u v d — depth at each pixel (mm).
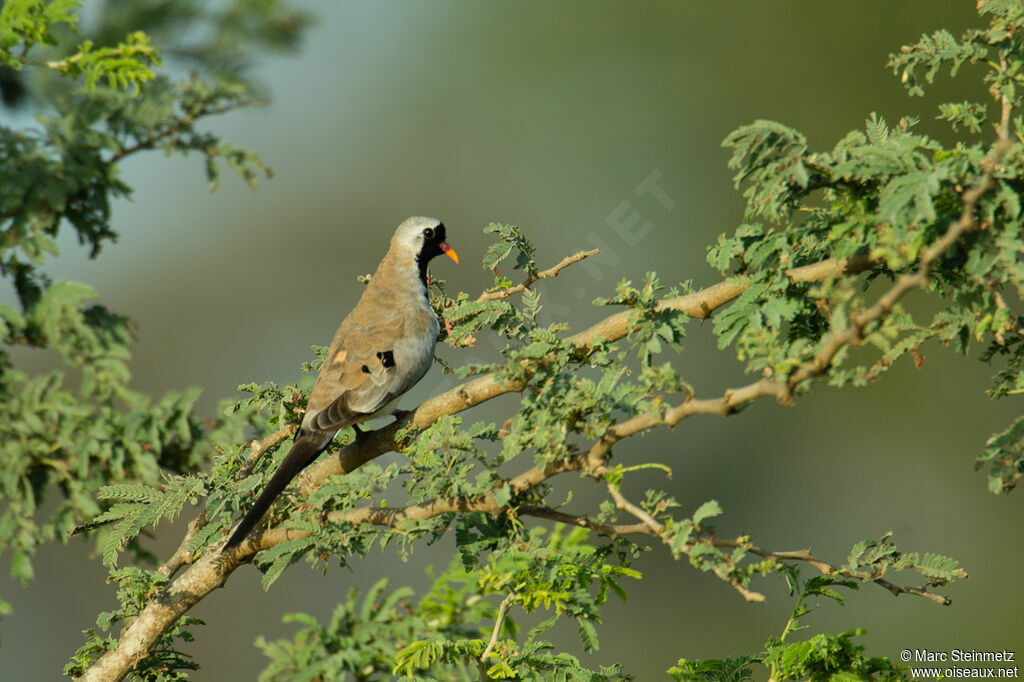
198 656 22844
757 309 8227
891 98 32312
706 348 26828
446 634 10594
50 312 10375
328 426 9750
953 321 8023
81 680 9023
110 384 10516
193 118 11438
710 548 6949
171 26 15258
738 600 23766
